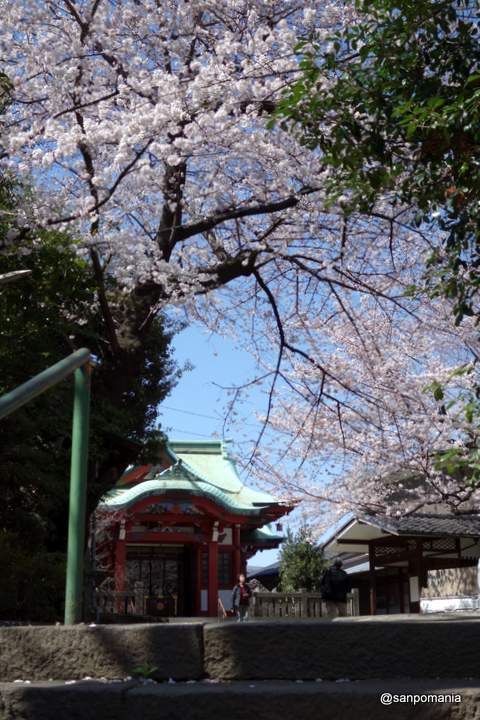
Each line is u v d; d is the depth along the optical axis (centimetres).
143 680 331
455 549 2122
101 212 1009
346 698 294
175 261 1125
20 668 350
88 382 429
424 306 1290
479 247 736
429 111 662
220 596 2788
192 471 2714
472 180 697
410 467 1488
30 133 959
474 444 1009
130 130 970
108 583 1995
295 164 1102
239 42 1119
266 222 1281
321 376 1351
